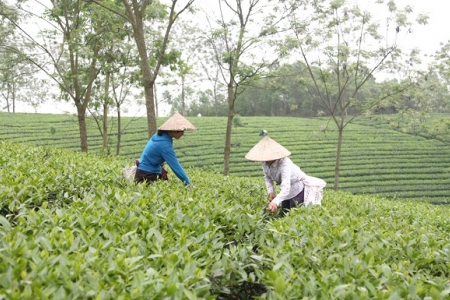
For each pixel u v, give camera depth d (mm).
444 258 4246
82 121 21609
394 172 41688
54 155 10023
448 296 3193
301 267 3566
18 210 4770
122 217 4445
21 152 9680
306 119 64938
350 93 66250
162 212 4836
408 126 24828
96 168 8078
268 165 6977
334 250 4117
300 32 21000
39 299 2551
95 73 22125
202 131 53875
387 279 3344
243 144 49031
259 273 3459
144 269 3260
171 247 3691
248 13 20359
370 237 4508
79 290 2717
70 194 5926
